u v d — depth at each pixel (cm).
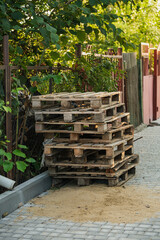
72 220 606
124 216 614
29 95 751
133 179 759
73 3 764
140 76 1328
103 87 907
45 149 709
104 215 618
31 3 712
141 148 1003
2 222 605
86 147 700
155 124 1419
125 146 766
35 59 798
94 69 898
